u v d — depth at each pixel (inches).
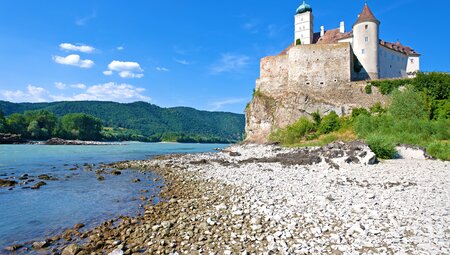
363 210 404.2
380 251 277.7
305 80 2524.6
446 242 290.5
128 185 745.6
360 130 1710.1
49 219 456.1
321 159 970.7
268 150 1625.2
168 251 304.7
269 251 288.5
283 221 373.1
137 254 303.4
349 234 320.5
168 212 461.7
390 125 1628.9
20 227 419.8
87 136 5157.5
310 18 3095.5
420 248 280.4
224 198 527.2
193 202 512.1
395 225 342.3
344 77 2410.2
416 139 1336.1
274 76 2800.2
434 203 435.2
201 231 356.2
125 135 6515.8
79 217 464.4
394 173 722.8
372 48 2484.0
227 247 304.0
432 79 2097.7
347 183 617.0
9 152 2033.7
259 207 437.4
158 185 740.7
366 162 887.1
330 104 2370.8
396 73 2773.1
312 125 2229.3
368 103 2281.0
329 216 386.6
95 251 321.4
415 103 1742.1
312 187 583.2
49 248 339.6
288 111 2496.3
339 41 2790.4
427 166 846.5
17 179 844.6
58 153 2041.1
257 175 776.3
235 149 2124.8
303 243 302.0
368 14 2534.5
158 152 2335.1
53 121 4778.5
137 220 426.9
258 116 2733.8
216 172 888.9
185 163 1220.5
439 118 1678.2
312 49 2524.6
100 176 888.3
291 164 996.6
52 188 710.5
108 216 465.4
